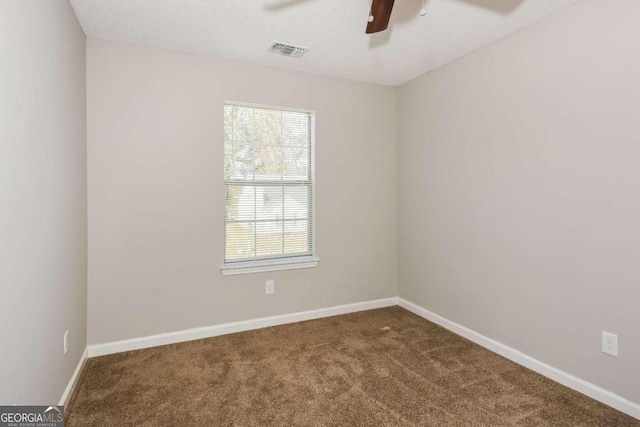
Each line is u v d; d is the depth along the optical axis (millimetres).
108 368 2451
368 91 3637
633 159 1882
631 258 1903
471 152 2883
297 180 3387
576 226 2150
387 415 1938
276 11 2236
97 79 2615
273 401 2066
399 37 2598
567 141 2186
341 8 2201
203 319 2996
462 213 2984
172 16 2295
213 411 1971
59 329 1882
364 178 3652
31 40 1481
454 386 2227
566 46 2180
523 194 2465
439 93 3209
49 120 1711
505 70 2578
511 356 2574
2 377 1218
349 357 2623
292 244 3387
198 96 2922
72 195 2160
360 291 3676
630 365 1920
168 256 2861
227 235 3125
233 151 3113
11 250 1288
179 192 2883
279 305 3301
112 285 2695
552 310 2301
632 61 1874
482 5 2156
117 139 2680
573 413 1949
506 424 1861
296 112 3365
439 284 3260
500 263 2654
